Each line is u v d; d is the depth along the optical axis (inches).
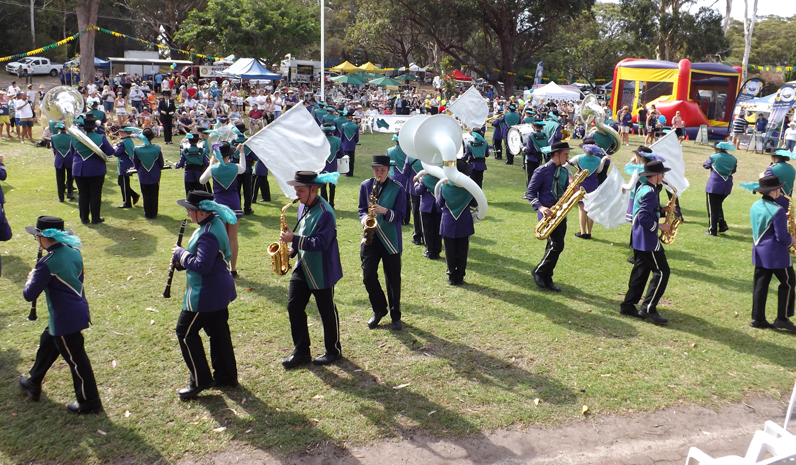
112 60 1561.3
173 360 228.1
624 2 1875.0
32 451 173.9
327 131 485.4
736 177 729.6
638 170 328.8
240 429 186.9
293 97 1185.4
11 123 836.0
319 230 213.0
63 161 471.2
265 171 486.3
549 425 194.1
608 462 177.9
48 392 204.2
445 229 308.7
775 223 259.3
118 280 309.7
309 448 179.2
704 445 187.3
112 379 213.3
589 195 335.9
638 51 2103.8
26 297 177.8
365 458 175.5
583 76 2314.2
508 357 237.9
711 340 257.9
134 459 172.4
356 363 230.5
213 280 195.6
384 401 204.5
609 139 488.4
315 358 231.6
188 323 195.3
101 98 1041.5
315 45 2434.8
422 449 180.1
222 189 326.3
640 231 270.1
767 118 1040.8
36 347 235.3
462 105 542.9
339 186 579.8
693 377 226.1
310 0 2508.6
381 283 317.4
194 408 197.5
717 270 352.5
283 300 289.7
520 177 671.1
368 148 870.4
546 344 249.6
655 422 198.1
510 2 1692.9
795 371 233.0
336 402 203.2
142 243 377.7
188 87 1199.6
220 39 1758.1
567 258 370.6
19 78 1765.5
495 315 278.8
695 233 439.8
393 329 260.8
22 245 364.5
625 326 269.9
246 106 1385.3
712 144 1053.2
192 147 445.1
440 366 229.3
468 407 202.2
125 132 463.5
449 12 1640.0
